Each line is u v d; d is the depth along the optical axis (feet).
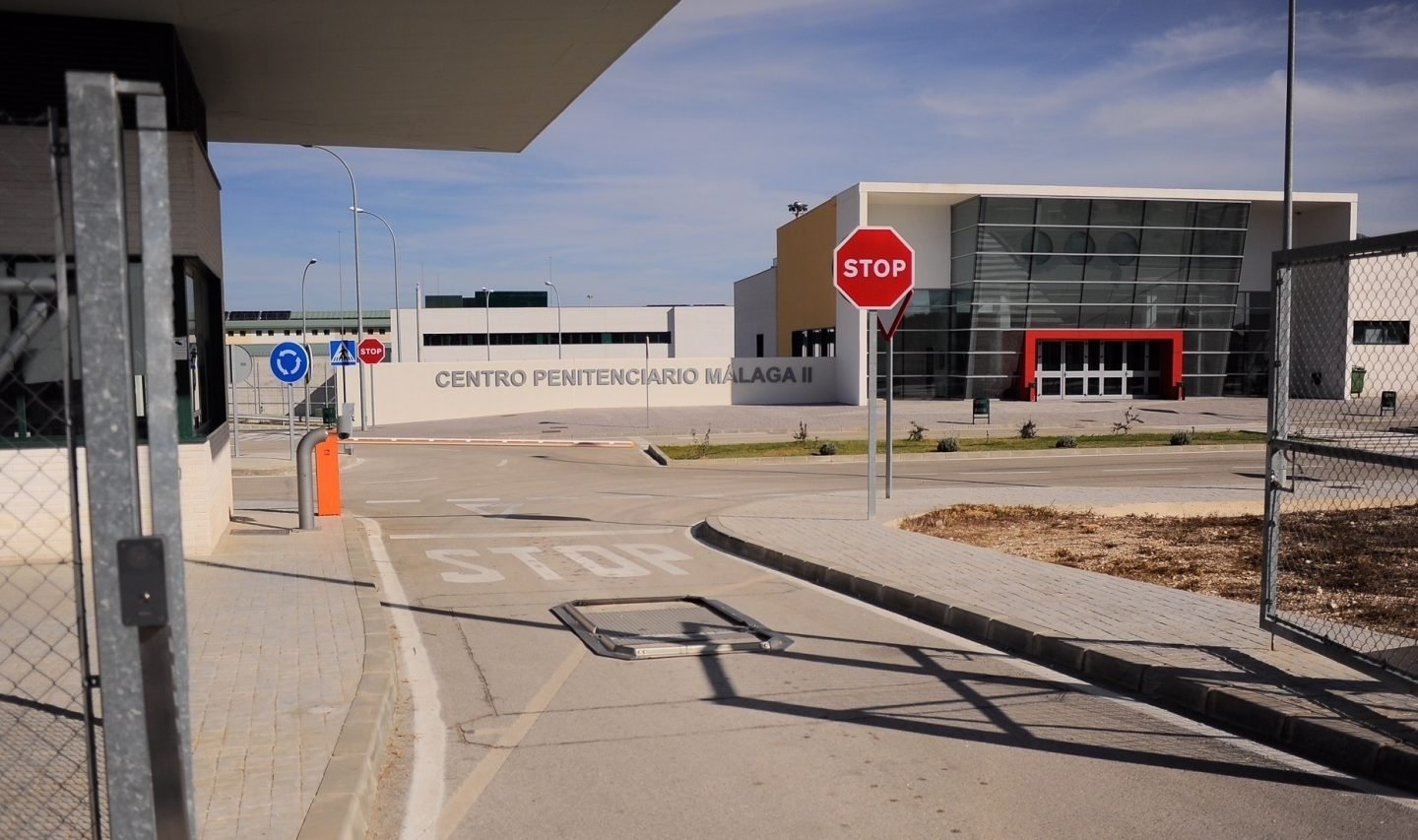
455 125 51.65
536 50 39.45
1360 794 15.39
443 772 16.72
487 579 34.12
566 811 15.11
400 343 246.68
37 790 14.58
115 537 8.72
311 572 32.63
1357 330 123.85
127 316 8.66
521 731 18.75
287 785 14.80
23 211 32.09
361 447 100.42
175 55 35.01
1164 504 47.65
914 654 23.84
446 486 65.62
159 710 8.96
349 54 39.17
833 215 157.28
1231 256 155.22
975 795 15.51
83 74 8.48
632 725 19.01
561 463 82.89
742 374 151.84
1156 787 15.71
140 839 8.98
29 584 29.89
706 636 25.44
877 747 17.62
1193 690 19.44
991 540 39.24
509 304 289.33
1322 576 30.58
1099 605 26.61
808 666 22.93
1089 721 18.88
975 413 118.42
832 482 66.28
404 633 26.45
